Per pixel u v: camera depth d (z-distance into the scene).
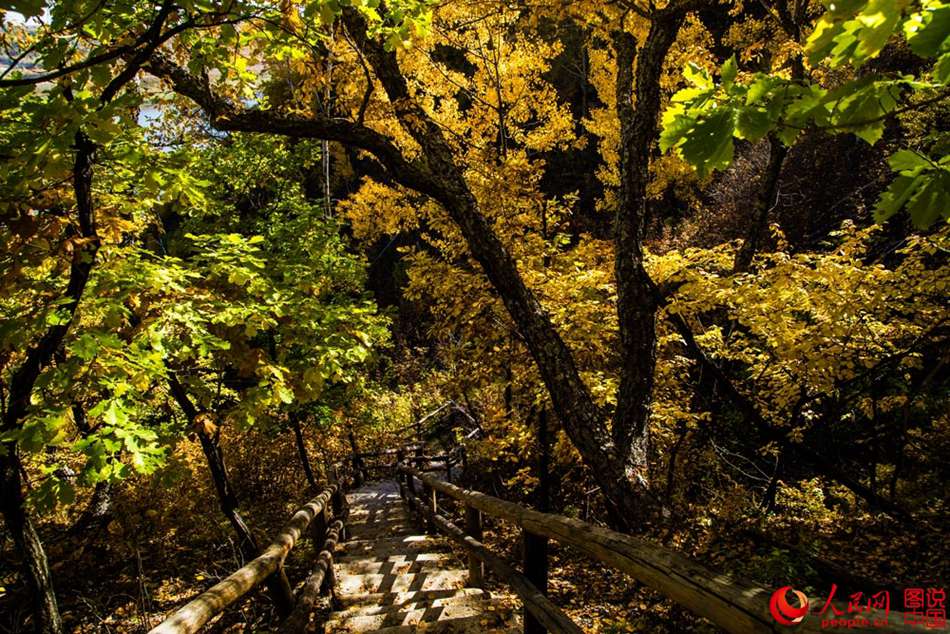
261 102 4.67
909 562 5.48
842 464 8.07
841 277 5.32
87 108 2.31
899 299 5.66
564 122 8.16
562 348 4.48
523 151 7.37
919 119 8.19
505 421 7.17
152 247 6.70
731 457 9.04
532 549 2.81
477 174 7.48
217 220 8.62
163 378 4.28
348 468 13.26
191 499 9.58
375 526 8.07
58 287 3.77
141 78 4.47
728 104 1.23
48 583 3.26
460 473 12.02
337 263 9.07
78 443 2.84
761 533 5.13
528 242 7.24
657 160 11.09
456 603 3.92
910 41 0.91
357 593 4.64
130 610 6.61
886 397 6.59
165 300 4.07
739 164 13.82
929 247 5.14
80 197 2.96
